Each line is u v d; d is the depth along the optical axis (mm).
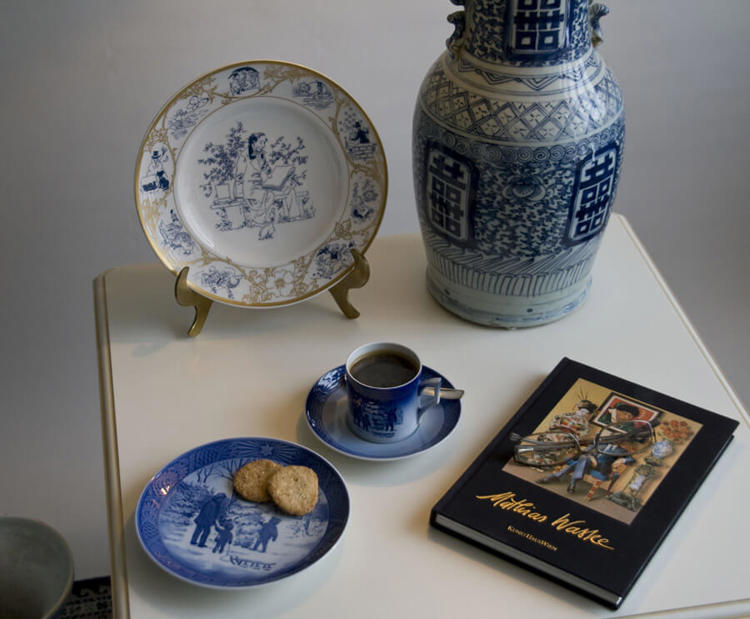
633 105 1312
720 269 1491
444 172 813
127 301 964
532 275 866
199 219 893
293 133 884
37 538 1115
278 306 907
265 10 1146
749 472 764
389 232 1412
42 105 1163
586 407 803
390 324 935
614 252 1032
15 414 1413
